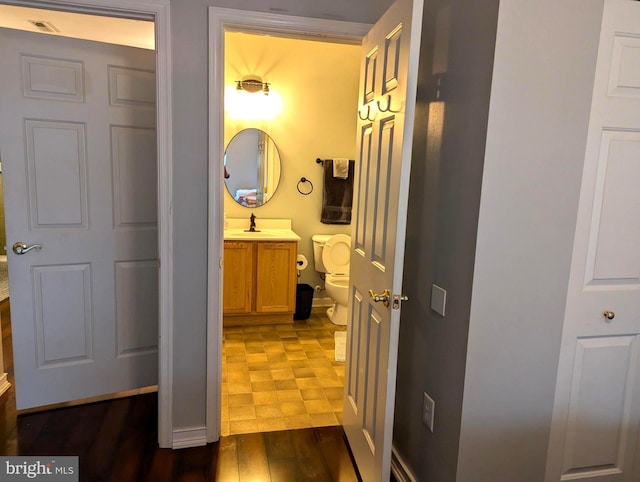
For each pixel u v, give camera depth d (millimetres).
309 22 1942
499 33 1336
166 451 2100
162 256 1976
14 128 2094
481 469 1565
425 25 1799
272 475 1974
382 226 1683
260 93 3971
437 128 1695
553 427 1620
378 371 1719
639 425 1726
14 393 2553
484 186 1398
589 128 1479
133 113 2318
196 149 1942
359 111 2047
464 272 1495
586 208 1520
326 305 4434
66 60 2150
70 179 2238
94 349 2414
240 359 3178
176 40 1852
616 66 1468
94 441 2152
